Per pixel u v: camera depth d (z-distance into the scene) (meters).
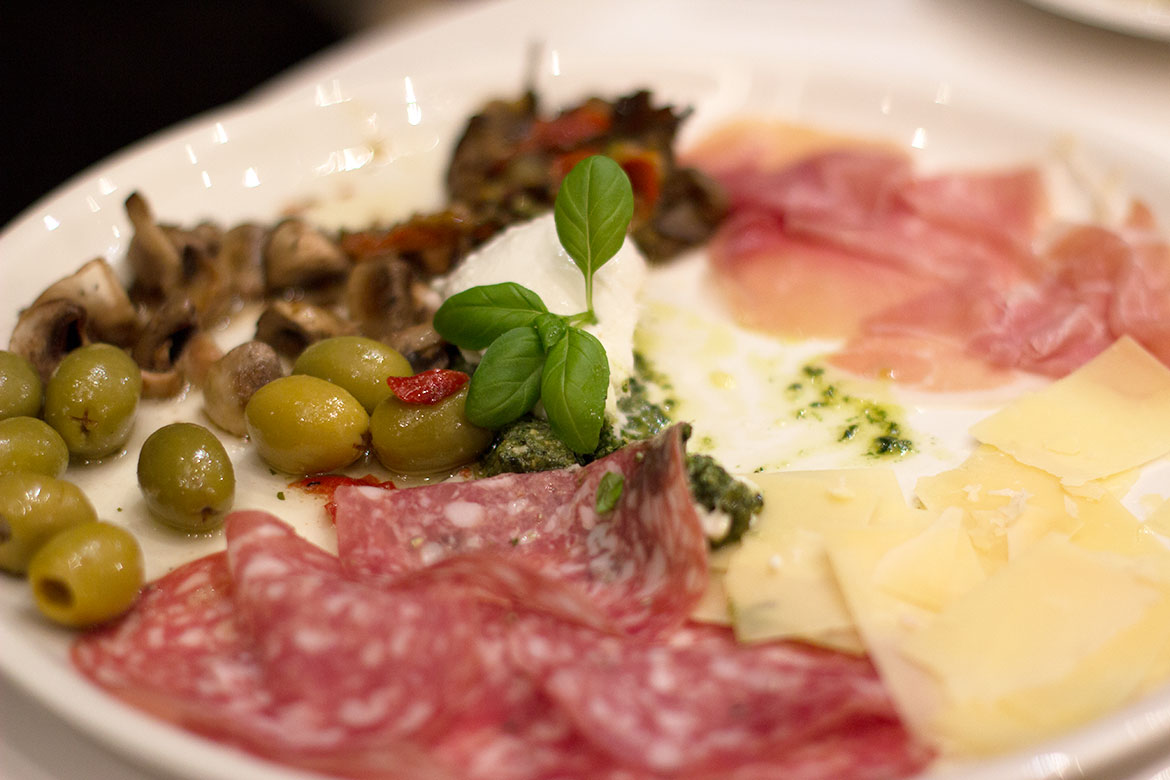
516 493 0.29
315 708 0.24
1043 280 0.36
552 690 0.24
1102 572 0.27
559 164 0.36
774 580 0.28
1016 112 0.39
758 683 0.25
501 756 0.24
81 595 0.26
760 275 0.37
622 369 0.33
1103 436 0.31
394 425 0.30
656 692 0.25
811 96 0.41
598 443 0.31
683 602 0.26
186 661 0.26
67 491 0.28
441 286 0.35
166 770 0.23
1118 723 0.24
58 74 0.61
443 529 0.28
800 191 0.39
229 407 0.31
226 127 0.39
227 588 0.28
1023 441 0.31
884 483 0.30
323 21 0.63
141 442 0.31
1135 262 0.35
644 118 0.39
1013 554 0.28
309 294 0.35
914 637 0.26
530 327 0.31
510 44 0.44
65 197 0.36
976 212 0.38
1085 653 0.25
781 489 0.30
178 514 0.29
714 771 0.24
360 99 0.40
